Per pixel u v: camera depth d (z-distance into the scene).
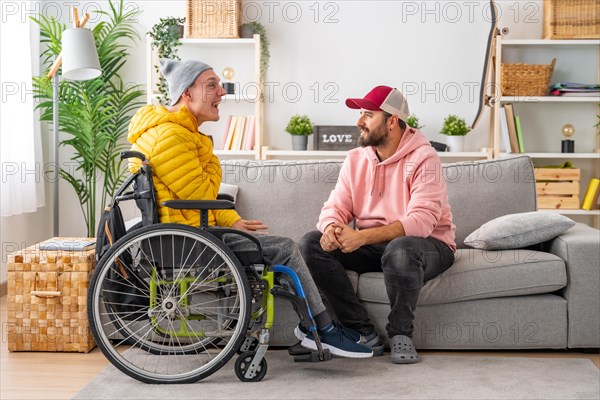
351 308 3.07
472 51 5.21
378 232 3.02
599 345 3.10
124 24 5.31
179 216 2.82
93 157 5.03
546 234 3.23
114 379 2.77
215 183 3.01
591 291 3.09
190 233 2.70
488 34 5.20
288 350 3.14
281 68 5.30
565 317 3.11
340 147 5.07
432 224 3.05
